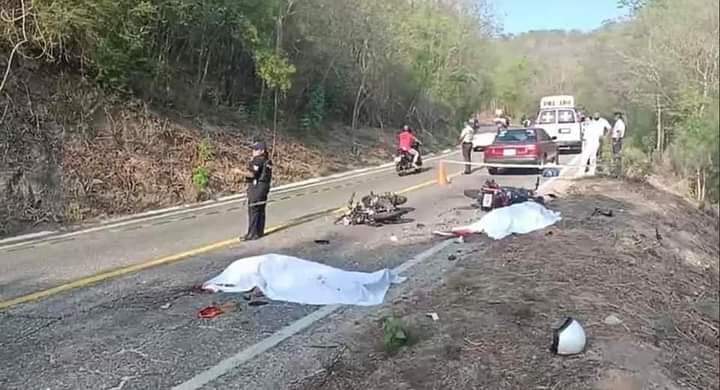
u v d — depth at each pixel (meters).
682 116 9.79
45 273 8.81
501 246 10.12
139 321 6.71
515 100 67.25
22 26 14.61
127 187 15.38
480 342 5.96
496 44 60.25
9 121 14.05
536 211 12.02
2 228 12.30
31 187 13.51
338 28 29.11
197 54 22.58
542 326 6.39
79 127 15.66
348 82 32.34
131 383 5.18
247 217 13.84
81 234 12.03
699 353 6.77
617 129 19.17
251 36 21.58
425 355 5.68
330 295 7.52
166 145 17.86
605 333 6.29
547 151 21.69
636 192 15.29
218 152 19.42
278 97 25.62
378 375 5.32
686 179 13.62
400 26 37.88
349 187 18.94
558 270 8.58
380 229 11.89
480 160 27.83
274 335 6.30
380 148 30.80
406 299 7.41
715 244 12.04
